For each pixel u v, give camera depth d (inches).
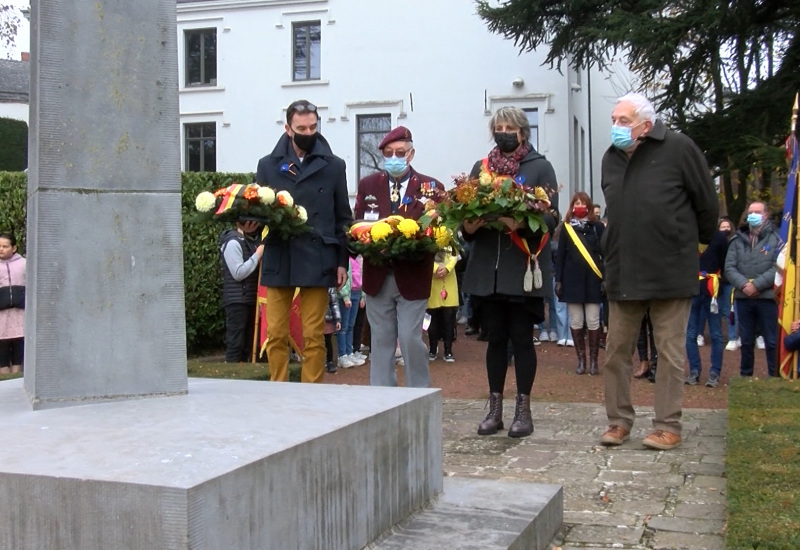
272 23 986.7
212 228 477.4
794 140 322.3
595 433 231.0
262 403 125.7
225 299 406.0
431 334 454.3
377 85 955.3
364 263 231.0
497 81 920.3
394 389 140.4
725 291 368.2
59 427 110.8
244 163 1000.2
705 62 696.4
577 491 172.9
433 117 938.1
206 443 98.1
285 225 214.1
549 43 797.2
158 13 139.2
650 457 201.3
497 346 232.2
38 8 132.6
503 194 207.0
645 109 205.9
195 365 312.5
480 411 272.4
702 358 460.8
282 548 93.4
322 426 106.7
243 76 997.8
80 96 133.3
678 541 142.9
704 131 692.7
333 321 400.8
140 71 137.5
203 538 82.0
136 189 136.0
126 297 134.3
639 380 370.3
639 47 683.4
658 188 205.8
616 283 211.2
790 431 185.8
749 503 137.2
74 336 130.7
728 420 198.2
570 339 503.8
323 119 973.2
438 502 137.0
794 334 306.2
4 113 1264.8
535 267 216.2
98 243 133.2
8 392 144.4
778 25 695.7
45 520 86.7
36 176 133.1
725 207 938.7
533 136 916.0
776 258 339.6
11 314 364.2
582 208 387.9
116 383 132.7
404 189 237.3
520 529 123.0
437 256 248.8
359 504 110.6
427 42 938.1
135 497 82.4
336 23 964.6
